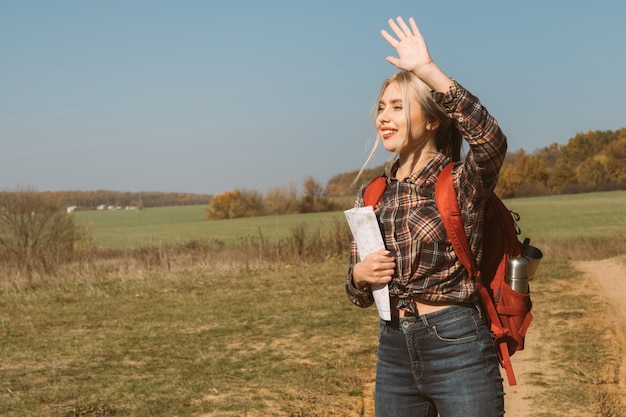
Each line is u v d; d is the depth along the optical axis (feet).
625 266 59.21
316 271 55.36
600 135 335.67
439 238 8.74
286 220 209.67
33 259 57.31
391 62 8.58
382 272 8.87
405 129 9.07
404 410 9.18
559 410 19.88
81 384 22.31
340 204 250.57
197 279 50.60
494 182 8.45
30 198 73.77
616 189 296.71
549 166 341.21
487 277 9.20
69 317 35.91
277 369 24.18
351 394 21.12
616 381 22.59
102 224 264.52
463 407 8.66
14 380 22.89
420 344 8.84
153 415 18.97
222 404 19.89
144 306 39.24
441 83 8.36
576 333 30.48
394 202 9.11
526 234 142.92
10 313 37.32
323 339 29.40
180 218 293.64
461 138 9.59
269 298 41.55
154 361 25.73
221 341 29.45
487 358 8.79
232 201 262.26
